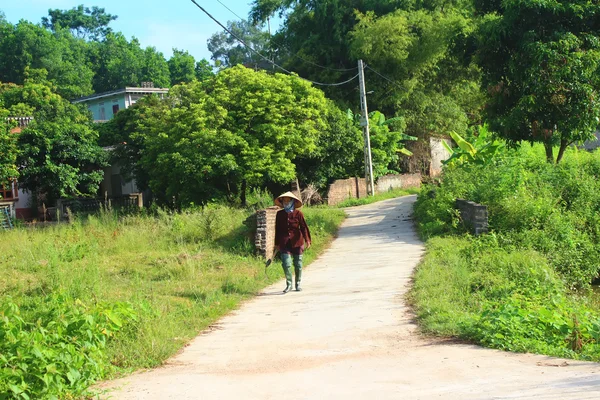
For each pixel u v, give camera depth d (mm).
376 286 11016
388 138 40500
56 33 70125
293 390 5176
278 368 6152
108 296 10164
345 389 5102
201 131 26797
